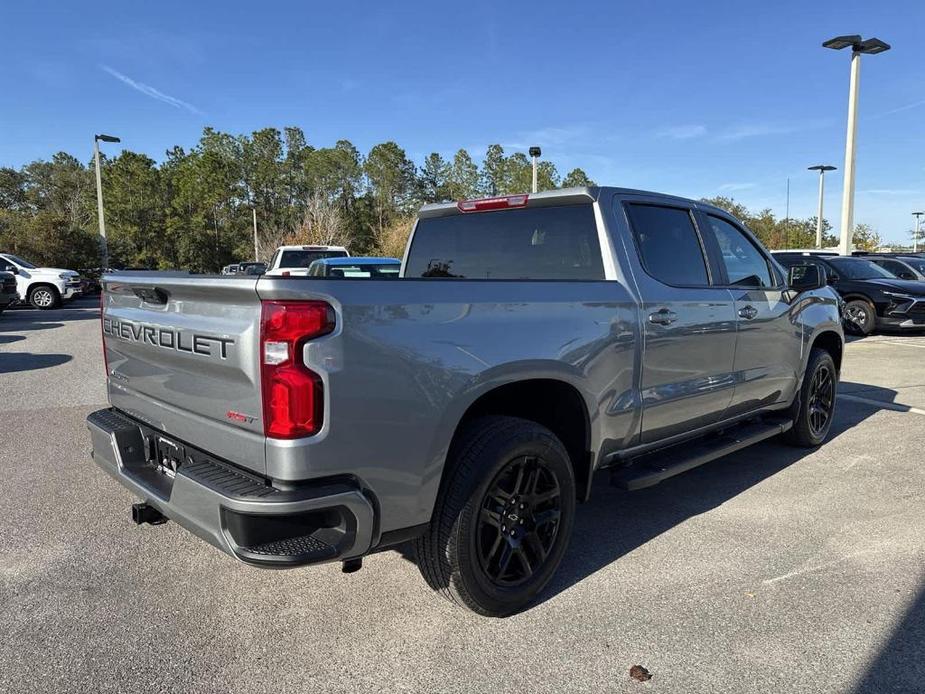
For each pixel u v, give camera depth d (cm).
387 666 261
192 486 248
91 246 3738
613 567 346
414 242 459
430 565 281
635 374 353
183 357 272
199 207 6556
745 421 498
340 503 235
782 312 481
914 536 384
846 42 1712
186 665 261
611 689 247
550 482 310
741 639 280
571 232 371
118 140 3183
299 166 8694
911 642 278
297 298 227
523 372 290
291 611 302
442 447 263
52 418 645
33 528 389
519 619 296
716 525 401
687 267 404
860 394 783
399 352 248
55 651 268
